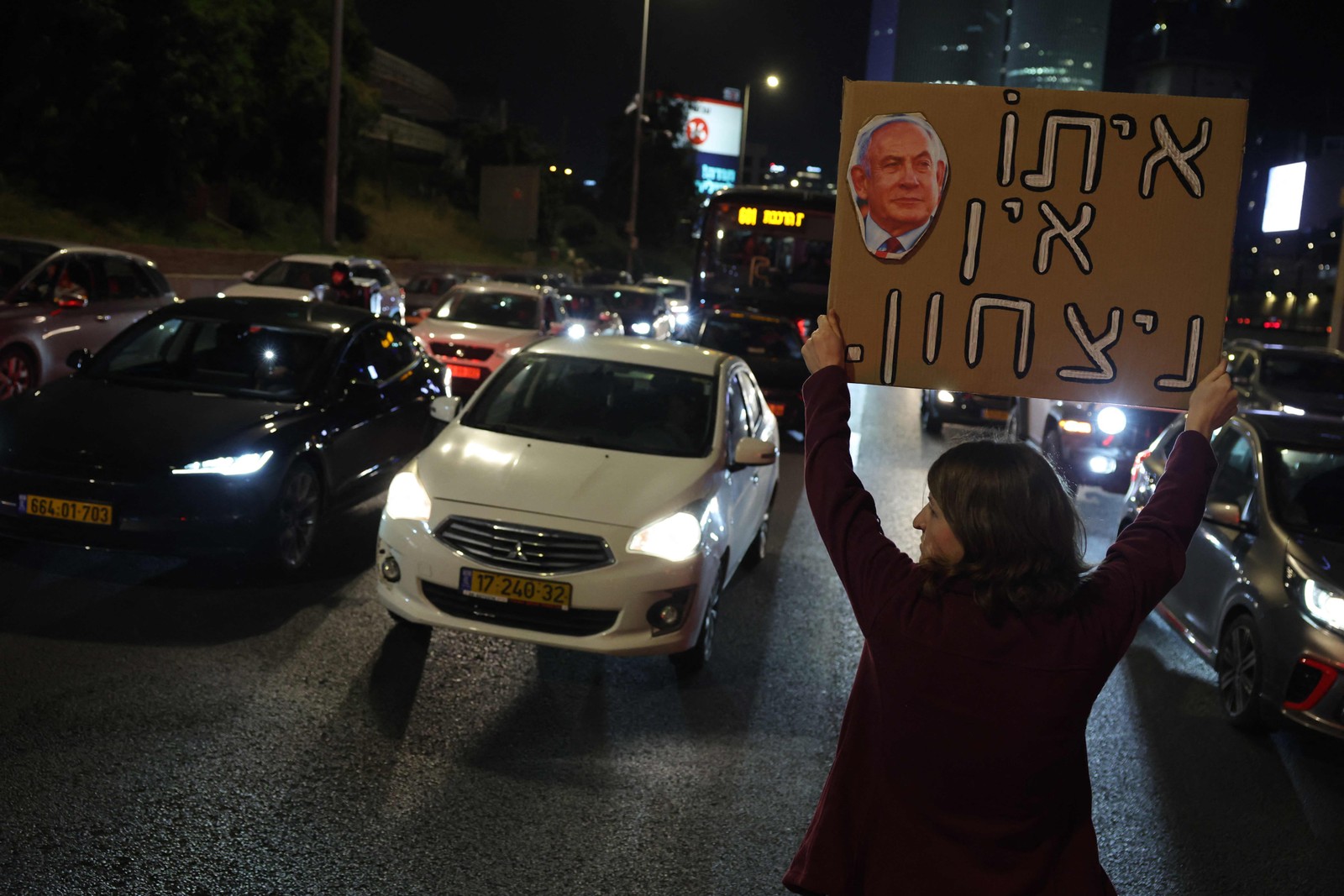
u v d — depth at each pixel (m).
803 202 18.39
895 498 11.11
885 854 1.88
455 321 15.55
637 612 5.41
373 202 50.84
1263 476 6.14
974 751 1.80
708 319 15.61
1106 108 2.18
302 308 8.29
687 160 82.69
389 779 4.30
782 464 13.06
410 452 8.65
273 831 3.84
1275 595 5.45
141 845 3.67
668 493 5.78
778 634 6.57
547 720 5.01
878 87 2.22
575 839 3.95
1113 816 4.52
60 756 4.23
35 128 28.27
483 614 5.48
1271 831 4.47
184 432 6.55
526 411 6.62
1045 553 1.82
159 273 12.91
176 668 5.21
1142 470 7.95
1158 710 5.88
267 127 38.31
